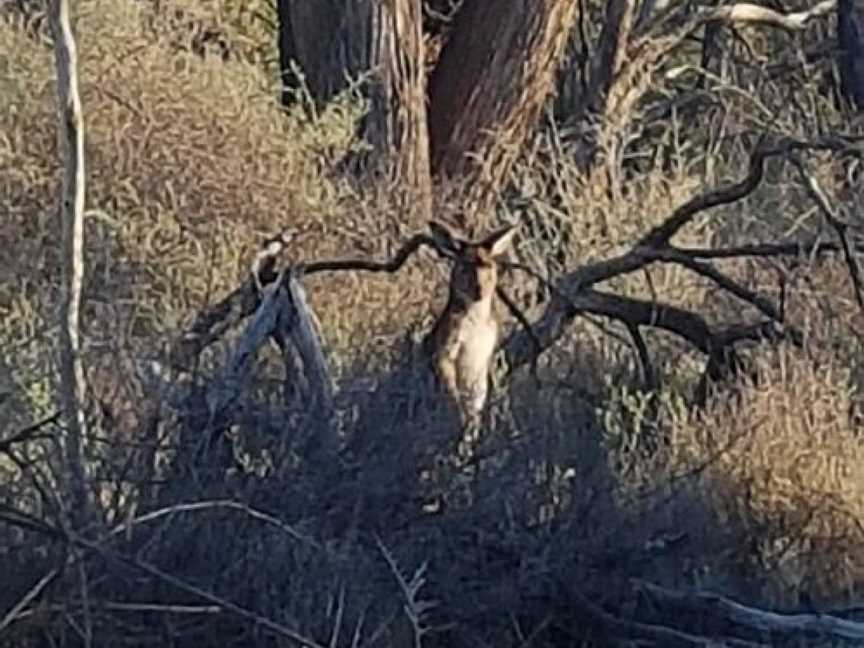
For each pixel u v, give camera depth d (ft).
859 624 19.84
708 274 28.30
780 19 52.75
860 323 29.48
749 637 19.77
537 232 39.27
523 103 41.68
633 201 40.04
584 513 19.76
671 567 20.54
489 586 18.90
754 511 22.75
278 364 23.27
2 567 17.44
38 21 38.86
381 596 18.02
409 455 19.07
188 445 18.51
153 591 17.39
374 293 30.94
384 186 37.88
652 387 26.68
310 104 38.91
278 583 17.69
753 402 25.45
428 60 45.27
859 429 25.96
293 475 18.54
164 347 22.94
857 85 48.34
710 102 52.75
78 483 17.70
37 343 24.67
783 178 39.50
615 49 47.78
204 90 37.11
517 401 22.54
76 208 19.02
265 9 48.60
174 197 34.50
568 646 19.49
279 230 33.37
